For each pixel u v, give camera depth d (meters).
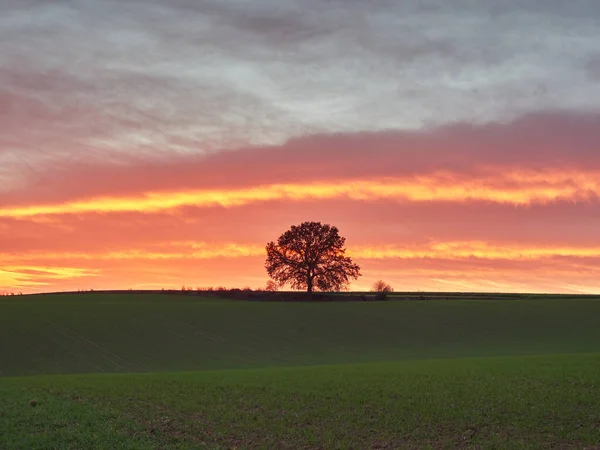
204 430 32.31
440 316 99.69
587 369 44.03
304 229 120.62
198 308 98.50
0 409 33.88
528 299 115.44
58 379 45.69
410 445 30.42
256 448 30.36
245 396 38.12
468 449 29.72
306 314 98.25
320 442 30.94
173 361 72.31
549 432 31.16
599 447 29.39
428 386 39.66
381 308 104.44
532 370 44.38
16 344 73.62
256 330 88.44
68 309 91.50
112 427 31.78
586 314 100.50
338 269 120.31
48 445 29.20
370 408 35.41
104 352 73.81
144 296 124.56
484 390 38.00
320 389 39.56
